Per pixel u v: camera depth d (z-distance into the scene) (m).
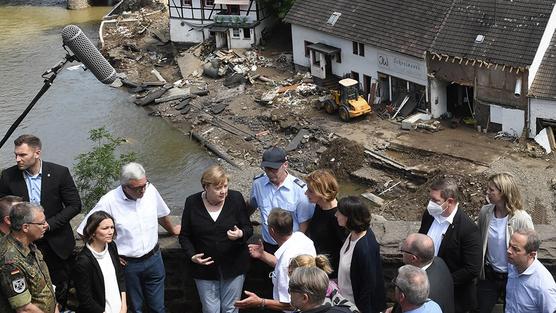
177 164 43.62
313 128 44.09
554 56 40.50
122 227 9.61
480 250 9.11
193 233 9.62
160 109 50.34
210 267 9.66
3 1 74.44
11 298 8.20
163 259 10.39
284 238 8.94
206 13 57.53
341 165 40.88
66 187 9.88
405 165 39.62
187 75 54.38
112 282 9.03
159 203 10.01
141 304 10.05
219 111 48.44
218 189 9.30
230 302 9.81
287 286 8.95
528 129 40.50
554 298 8.59
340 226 9.16
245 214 9.71
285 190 9.77
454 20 42.91
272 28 57.38
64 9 71.94
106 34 63.22
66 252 9.91
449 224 9.10
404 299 7.60
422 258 8.27
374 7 46.84
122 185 9.44
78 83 54.88
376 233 10.22
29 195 9.74
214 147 44.53
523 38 40.31
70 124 48.88
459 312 9.38
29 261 8.33
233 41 56.56
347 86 44.12
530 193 36.38
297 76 50.59
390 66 44.94
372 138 42.38
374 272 8.84
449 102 44.12
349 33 46.59
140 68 57.03
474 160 39.09
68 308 10.36
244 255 9.76
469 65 41.31
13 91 53.53
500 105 41.00
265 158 9.65
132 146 45.91
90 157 24.88
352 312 7.66
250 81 51.28
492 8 42.00
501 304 10.21
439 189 9.03
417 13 44.59
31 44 62.53
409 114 44.34
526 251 8.58
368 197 38.38
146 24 63.78
